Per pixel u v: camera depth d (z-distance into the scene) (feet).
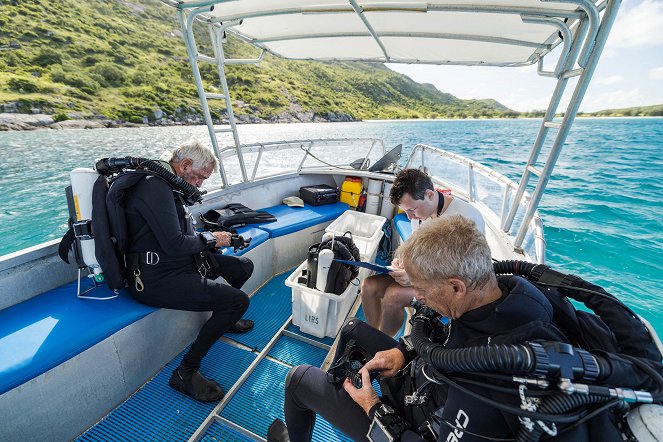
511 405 2.39
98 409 6.08
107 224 6.13
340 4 7.73
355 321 5.47
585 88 6.15
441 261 2.94
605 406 2.24
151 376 7.16
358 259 9.19
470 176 13.75
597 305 3.26
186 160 7.00
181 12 8.84
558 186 50.06
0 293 6.15
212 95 10.75
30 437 5.10
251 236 10.40
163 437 5.94
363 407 3.95
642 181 53.78
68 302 6.54
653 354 2.80
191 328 8.28
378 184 14.85
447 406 2.90
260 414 6.48
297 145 14.88
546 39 8.38
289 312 9.82
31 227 30.78
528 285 3.02
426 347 3.02
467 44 10.30
